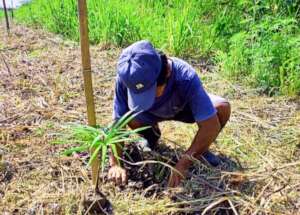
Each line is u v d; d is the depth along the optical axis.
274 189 2.46
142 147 2.73
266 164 2.70
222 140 2.94
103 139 2.09
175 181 2.40
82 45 1.99
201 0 5.14
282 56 3.81
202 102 2.28
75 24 5.50
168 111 2.45
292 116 3.28
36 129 3.06
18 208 2.36
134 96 2.16
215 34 4.66
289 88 3.59
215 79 3.93
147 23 4.98
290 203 2.38
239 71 3.98
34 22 6.64
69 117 3.24
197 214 2.30
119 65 2.16
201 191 2.43
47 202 2.38
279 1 4.60
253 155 2.80
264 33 4.18
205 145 2.36
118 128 2.08
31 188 2.50
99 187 2.45
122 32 4.96
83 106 3.45
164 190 2.44
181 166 2.40
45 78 4.01
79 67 4.31
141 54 2.11
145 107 2.16
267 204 2.34
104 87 3.80
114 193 2.42
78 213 2.30
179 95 2.32
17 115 3.27
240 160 2.75
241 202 2.34
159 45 4.68
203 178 2.52
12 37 5.64
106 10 5.12
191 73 2.29
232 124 3.14
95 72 4.13
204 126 2.30
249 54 4.08
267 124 3.16
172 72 2.28
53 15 5.92
